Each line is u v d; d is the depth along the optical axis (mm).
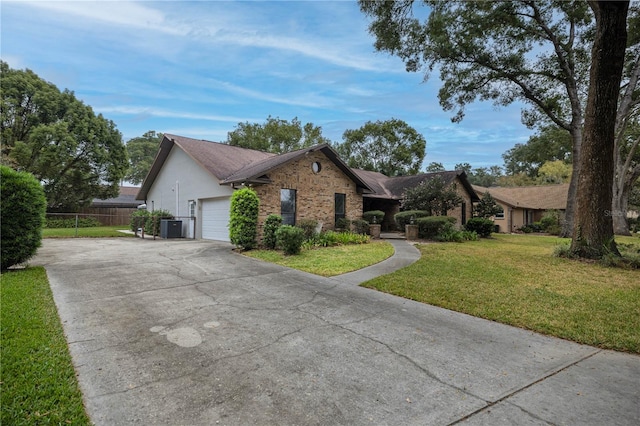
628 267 8039
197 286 6266
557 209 27703
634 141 23219
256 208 11062
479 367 3270
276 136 32375
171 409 2514
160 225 16672
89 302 5164
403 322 4496
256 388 2828
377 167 35781
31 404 2477
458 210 20594
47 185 23609
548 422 2420
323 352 3555
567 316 4684
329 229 15016
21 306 4660
